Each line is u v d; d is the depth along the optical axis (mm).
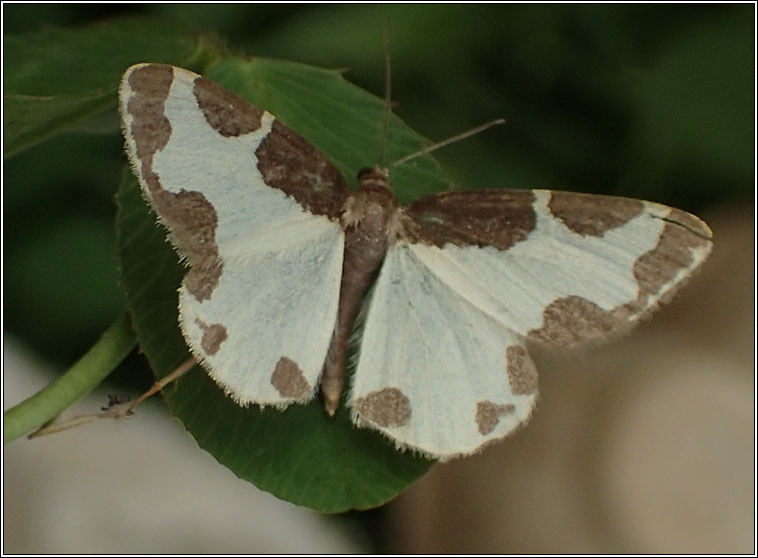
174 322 129
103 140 153
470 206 132
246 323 129
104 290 153
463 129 155
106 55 133
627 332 130
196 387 130
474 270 132
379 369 131
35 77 131
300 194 130
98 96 128
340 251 131
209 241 128
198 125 127
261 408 128
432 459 131
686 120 154
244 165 128
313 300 130
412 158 135
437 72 154
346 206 131
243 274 129
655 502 155
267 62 135
